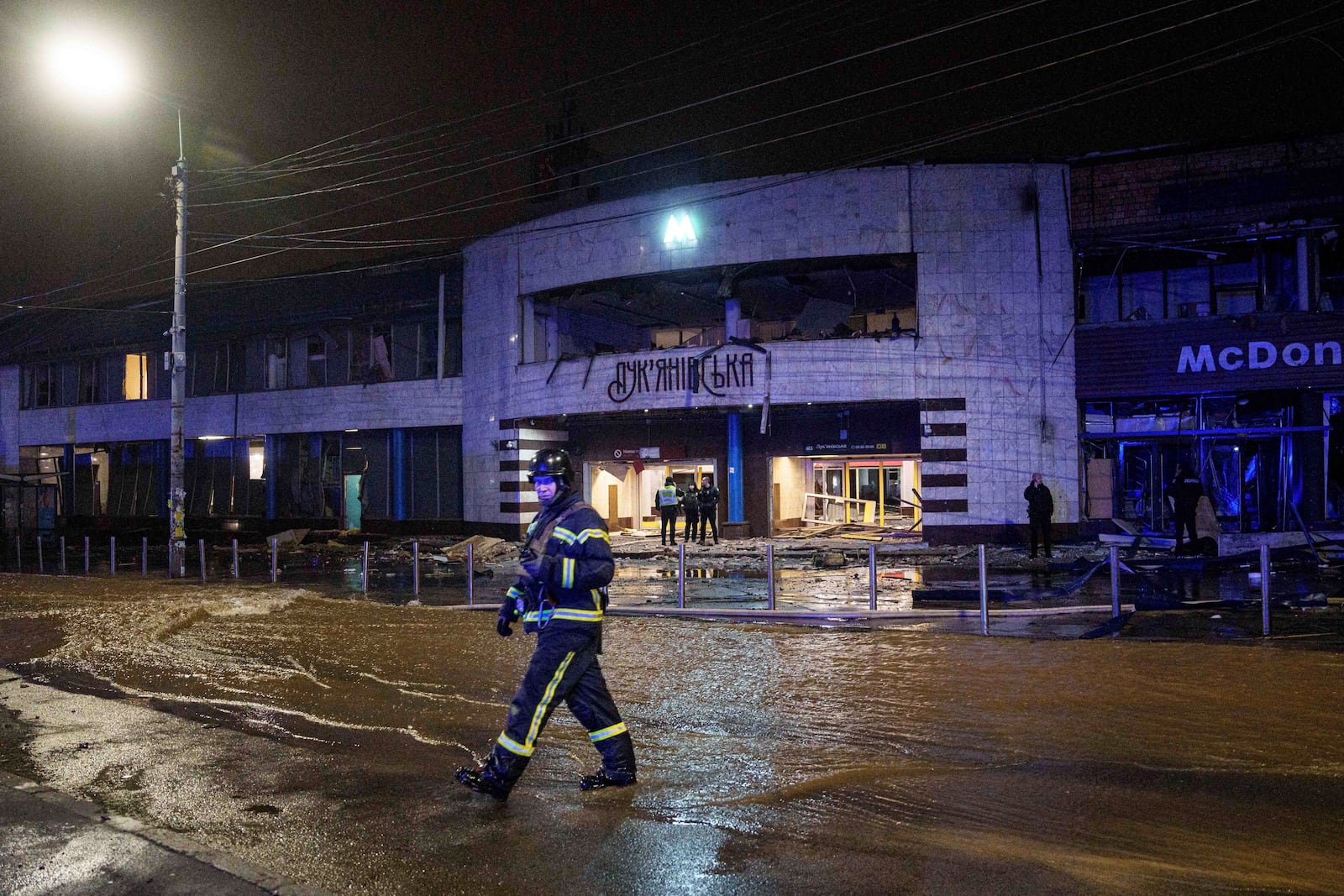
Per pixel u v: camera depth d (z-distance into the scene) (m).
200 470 36.22
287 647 9.03
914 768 5.04
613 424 28.62
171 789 4.79
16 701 6.96
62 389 40.25
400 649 8.76
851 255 23.00
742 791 4.68
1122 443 22.83
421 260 29.89
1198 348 21.48
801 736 5.73
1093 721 5.77
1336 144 20.58
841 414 25.64
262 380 34.22
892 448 25.06
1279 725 5.57
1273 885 3.48
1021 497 22.41
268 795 4.65
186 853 3.63
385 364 31.41
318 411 32.41
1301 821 4.17
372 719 6.42
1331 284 21.50
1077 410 22.50
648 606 12.58
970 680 6.88
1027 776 4.86
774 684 7.03
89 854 3.62
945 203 22.66
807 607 12.67
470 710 6.56
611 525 30.59
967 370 22.58
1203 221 21.45
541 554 4.62
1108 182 22.17
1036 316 22.50
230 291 33.75
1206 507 18.59
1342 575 14.69
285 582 18.00
